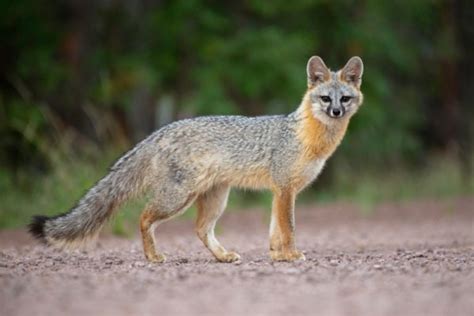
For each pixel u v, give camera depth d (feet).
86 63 74.13
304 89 70.54
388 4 79.97
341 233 47.37
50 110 71.67
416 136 95.71
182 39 74.84
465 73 92.38
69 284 23.20
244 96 74.23
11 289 22.58
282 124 31.68
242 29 74.49
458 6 88.99
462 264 27.30
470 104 92.27
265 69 70.79
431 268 25.96
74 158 54.80
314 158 31.68
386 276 24.12
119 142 62.59
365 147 82.28
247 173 31.68
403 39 84.84
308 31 76.54
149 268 27.09
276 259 31.01
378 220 56.59
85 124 72.28
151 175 31.04
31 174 63.52
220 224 53.93
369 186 73.97
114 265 28.66
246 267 26.99
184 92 75.41
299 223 55.21
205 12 73.82
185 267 27.40
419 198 73.51
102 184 31.30
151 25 75.87
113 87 72.59
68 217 30.89
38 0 75.77
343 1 75.41
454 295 21.22
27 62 72.38
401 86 90.43
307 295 21.27
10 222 51.80
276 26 76.02
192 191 30.96
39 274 25.55
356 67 33.40
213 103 70.03
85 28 75.10
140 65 73.10
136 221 46.85
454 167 81.87
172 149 30.83
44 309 20.02
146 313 19.45
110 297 21.24
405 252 32.91
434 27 89.25
